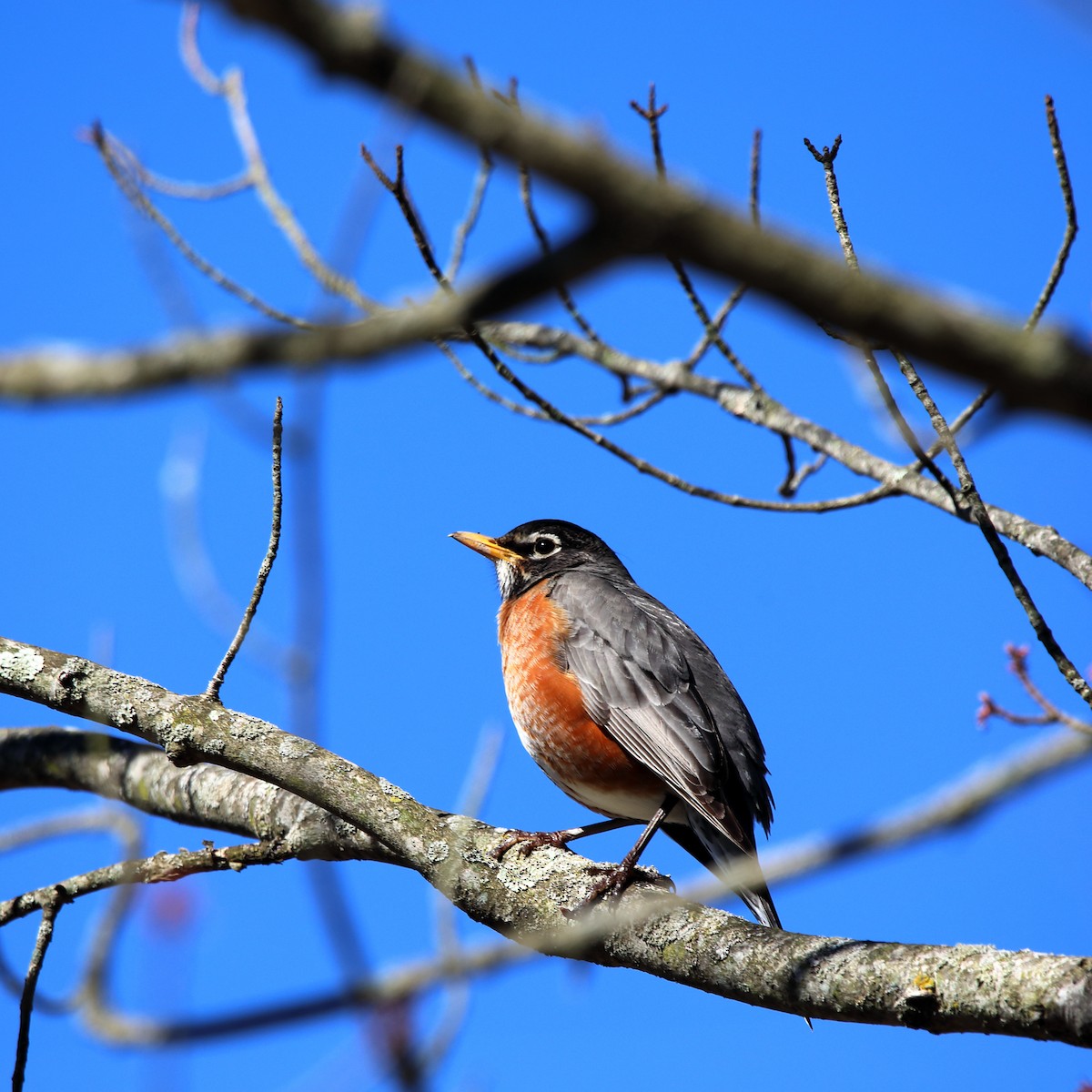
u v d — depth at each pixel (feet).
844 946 26.43
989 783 13.58
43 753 38.34
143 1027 21.94
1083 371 10.53
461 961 17.08
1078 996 22.91
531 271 11.69
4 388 13.19
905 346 11.02
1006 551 26.96
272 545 30.45
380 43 10.86
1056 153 29.01
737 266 11.05
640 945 29.07
